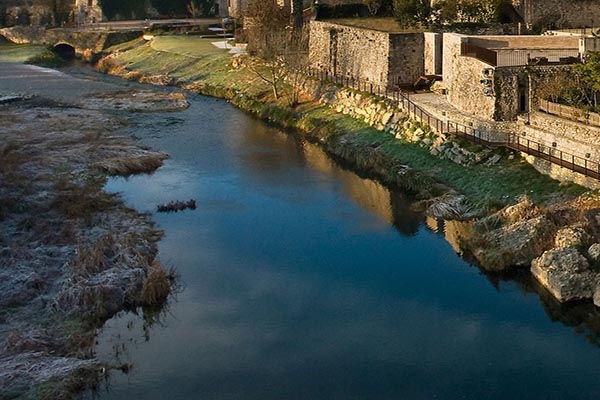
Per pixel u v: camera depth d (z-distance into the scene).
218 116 80.94
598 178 44.41
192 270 42.12
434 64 69.56
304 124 73.88
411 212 50.47
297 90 83.25
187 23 146.12
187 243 45.84
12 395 29.86
